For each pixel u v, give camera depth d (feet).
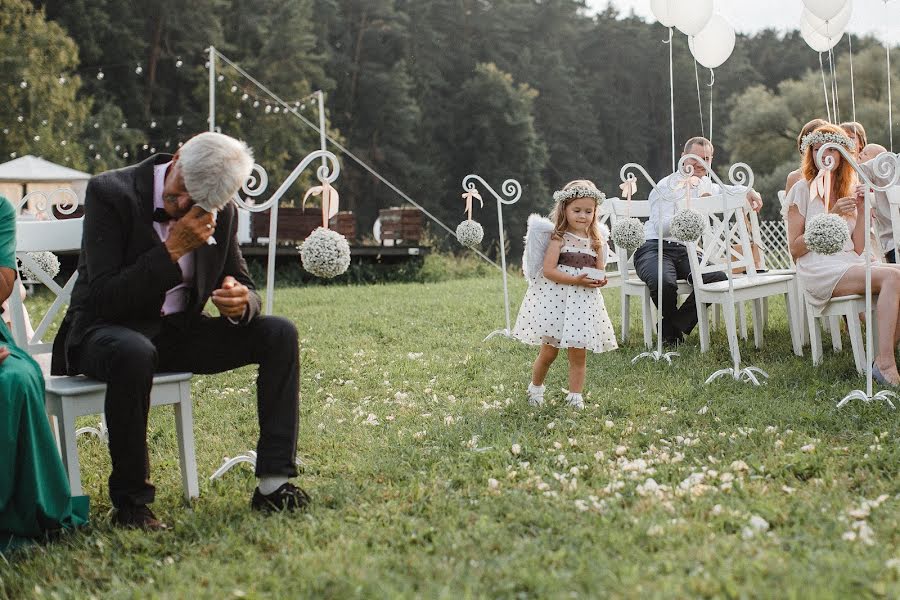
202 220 10.37
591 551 8.95
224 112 127.13
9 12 97.60
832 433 13.47
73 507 10.67
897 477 11.09
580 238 16.10
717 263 20.80
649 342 21.61
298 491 11.10
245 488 11.99
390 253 55.67
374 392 18.06
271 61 137.59
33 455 10.04
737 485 10.96
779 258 45.70
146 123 124.77
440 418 15.53
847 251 17.44
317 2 168.04
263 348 11.10
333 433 14.75
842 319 22.54
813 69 230.89
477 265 60.08
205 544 9.93
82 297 11.10
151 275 10.33
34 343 12.99
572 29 217.36
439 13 194.70
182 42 130.72
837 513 9.86
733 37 22.45
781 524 9.66
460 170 178.91
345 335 25.63
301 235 56.95
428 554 9.27
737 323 25.50
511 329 24.11
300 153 131.54
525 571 8.32
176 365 11.53
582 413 15.26
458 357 21.36
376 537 9.73
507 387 17.89
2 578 9.23
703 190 22.66
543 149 180.45
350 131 166.30
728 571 8.06
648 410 15.38
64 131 96.32
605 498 10.71
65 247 12.58
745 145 138.72
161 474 13.00
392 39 180.75
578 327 15.69
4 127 91.09
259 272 53.11
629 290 22.38
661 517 9.84
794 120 133.08
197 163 9.86
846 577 7.72
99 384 10.85
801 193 17.87
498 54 197.98
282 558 9.20
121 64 123.65
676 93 216.33
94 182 10.94
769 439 13.03
